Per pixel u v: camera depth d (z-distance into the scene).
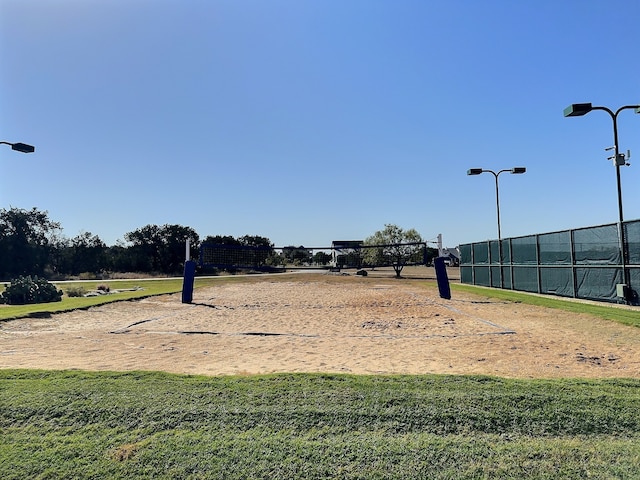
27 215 42.47
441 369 5.29
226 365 5.55
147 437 3.18
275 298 15.95
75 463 2.88
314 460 2.88
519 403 3.67
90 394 3.89
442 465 2.82
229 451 2.98
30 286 14.17
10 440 3.17
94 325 9.14
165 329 8.63
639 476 2.70
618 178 11.40
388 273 39.88
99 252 46.12
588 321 8.83
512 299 13.43
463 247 22.39
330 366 5.49
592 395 3.84
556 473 2.74
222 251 23.67
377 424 3.35
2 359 5.75
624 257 10.98
